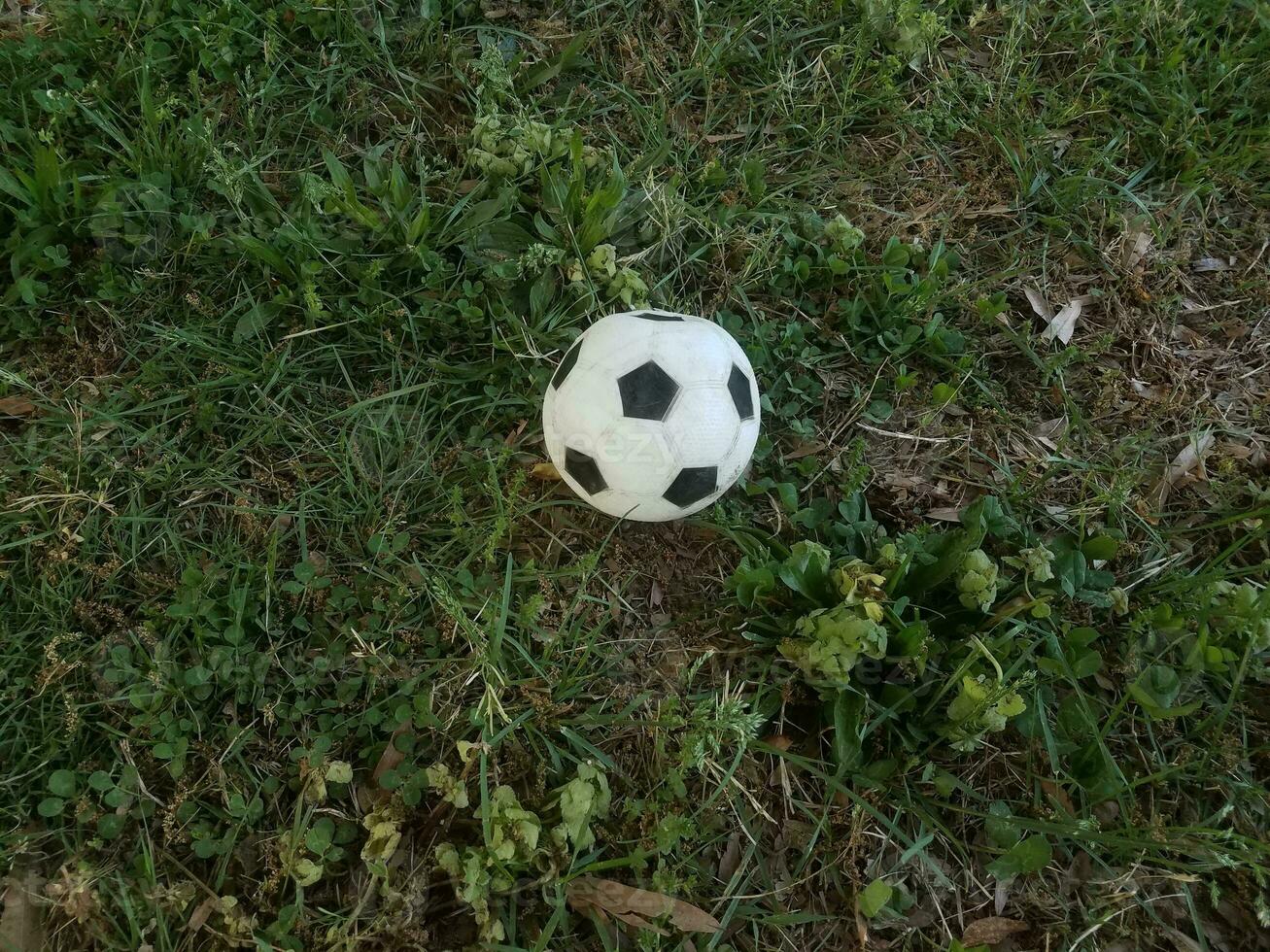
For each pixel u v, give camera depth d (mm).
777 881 676
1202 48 1037
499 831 628
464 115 917
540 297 817
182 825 640
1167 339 906
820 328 875
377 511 753
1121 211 954
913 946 669
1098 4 1047
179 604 687
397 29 938
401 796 654
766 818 690
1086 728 717
